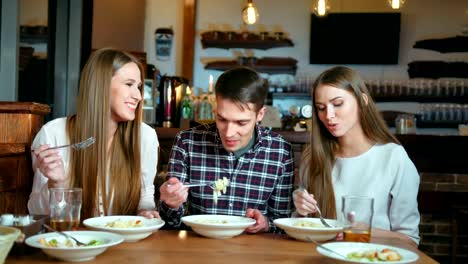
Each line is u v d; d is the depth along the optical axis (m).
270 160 2.17
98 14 5.43
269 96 6.69
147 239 1.60
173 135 4.09
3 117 2.14
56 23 4.18
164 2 7.00
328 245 1.46
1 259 1.17
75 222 1.55
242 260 1.36
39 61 3.88
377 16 6.60
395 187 2.10
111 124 2.15
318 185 2.12
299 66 6.83
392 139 2.20
